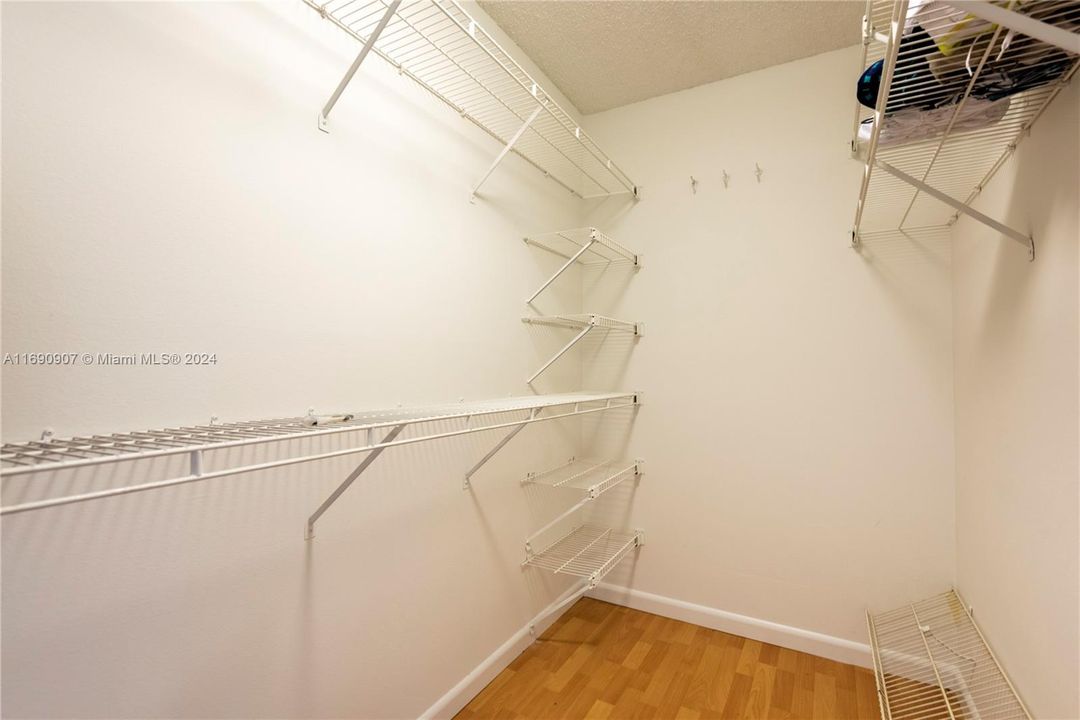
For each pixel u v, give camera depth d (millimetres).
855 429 1885
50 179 755
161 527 891
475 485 1702
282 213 1097
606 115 2457
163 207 890
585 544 2217
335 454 817
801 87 2008
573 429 2395
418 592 1458
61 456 643
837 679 1758
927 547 1763
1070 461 922
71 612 780
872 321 1861
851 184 1907
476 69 1640
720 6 1712
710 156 2189
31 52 740
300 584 1131
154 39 883
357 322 1273
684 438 2219
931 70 889
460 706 1590
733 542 2102
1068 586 935
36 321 740
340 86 1147
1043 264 1024
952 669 1649
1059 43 618
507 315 1890
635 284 2352
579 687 1716
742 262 2107
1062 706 962
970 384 1531
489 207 1793
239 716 1009
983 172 1396
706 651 1944
